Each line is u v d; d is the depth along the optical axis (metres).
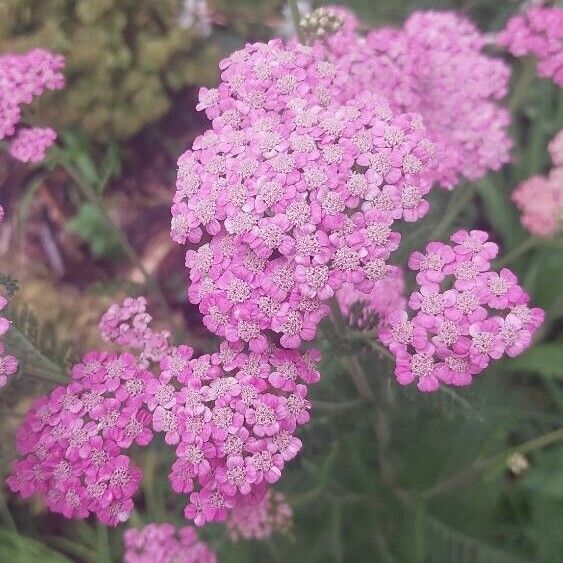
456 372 0.10
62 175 0.23
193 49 0.23
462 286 0.10
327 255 0.10
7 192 0.24
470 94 0.15
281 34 0.24
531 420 0.20
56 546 0.21
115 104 0.22
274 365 0.11
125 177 0.24
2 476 0.17
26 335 0.13
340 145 0.11
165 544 0.15
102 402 0.12
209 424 0.11
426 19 0.16
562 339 0.20
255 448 0.10
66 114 0.22
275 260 0.10
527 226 0.17
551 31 0.15
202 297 0.11
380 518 0.19
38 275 0.23
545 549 0.17
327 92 0.12
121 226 0.23
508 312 0.11
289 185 0.10
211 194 0.11
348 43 0.14
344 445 0.18
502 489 0.18
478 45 0.16
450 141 0.15
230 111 0.12
